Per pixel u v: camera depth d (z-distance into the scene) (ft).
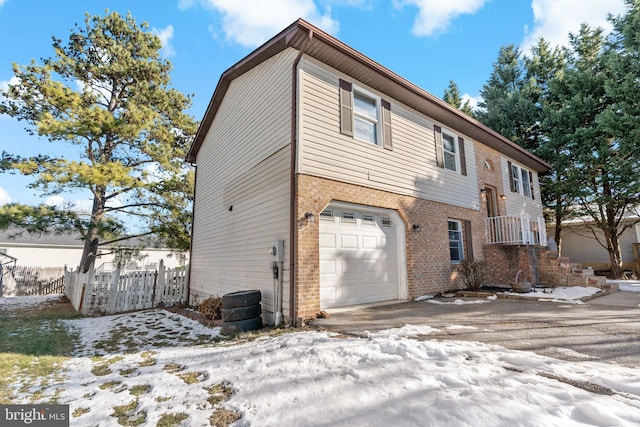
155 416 8.57
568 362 9.81
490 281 32.50
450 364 9.82
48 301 40.78
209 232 34.12
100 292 30.86
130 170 41.91
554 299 21.97
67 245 74.59
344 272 21.75
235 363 12.16
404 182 26.30
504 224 33.14
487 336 13.06
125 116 42.55
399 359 10.49
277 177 21.43
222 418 8.24
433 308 20.16
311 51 20.99
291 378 10.02
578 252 58.85
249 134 26.55
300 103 20.17
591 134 44.86
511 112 56.75
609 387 7.96
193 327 21.67
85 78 47.11
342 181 21.62
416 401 7.78
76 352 16.17
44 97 40.06
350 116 23.03
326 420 7.48
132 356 14.98
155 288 34.24
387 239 25.07
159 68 51.52
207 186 36.68
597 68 48.65
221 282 29.40
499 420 6.68
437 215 28.94
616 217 49.08
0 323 25.12
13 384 11.38
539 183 52.65
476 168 35.53
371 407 7.79
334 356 11.41
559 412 6.79
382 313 18.99
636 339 12.03
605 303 20.51
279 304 19.25
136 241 62.75
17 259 66.74
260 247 22.59
